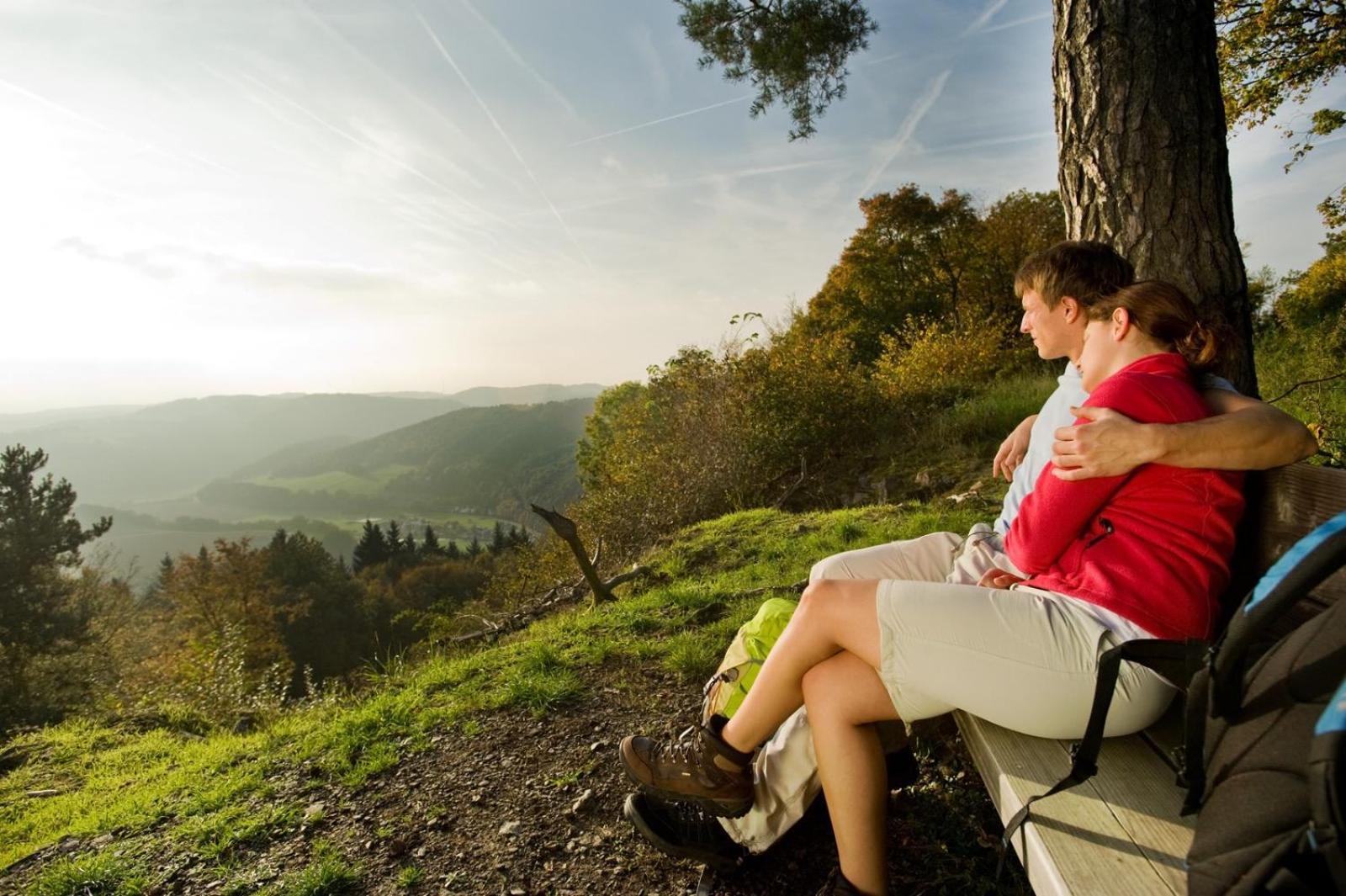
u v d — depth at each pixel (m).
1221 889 0.92
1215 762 1.06
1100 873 1.21
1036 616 1.51
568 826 2.53
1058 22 3.04
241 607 37.31
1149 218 2.80
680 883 2.20
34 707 21.94
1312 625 1.02
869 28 5.55
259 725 5.17
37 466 29.59
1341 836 0.77
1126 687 1.43
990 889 1.97
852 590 1.67
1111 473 1.47
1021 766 1.50
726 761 1.92
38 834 3.34
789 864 2.19
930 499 7.49
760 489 9.68
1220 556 1.48
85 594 32.09
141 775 4.00
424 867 2.40
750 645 2.31
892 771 2.04
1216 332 1.68
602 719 3.30
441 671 4.22
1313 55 10.43
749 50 5.77
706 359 10.65
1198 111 2.77
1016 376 11.49
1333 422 5.64
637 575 6.80
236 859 2.59
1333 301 12.69
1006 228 24.89
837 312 26.42
